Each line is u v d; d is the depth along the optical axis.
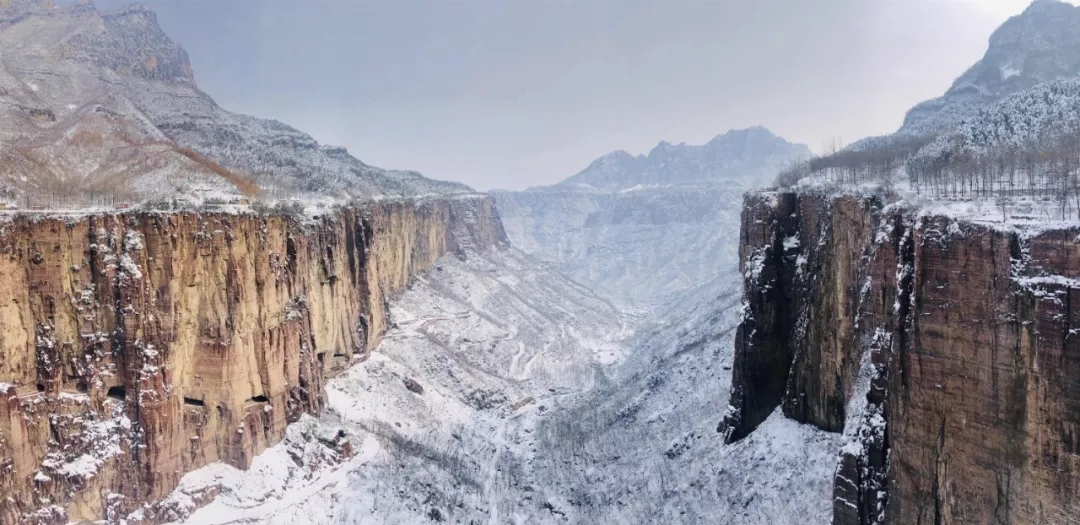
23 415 79.50
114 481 85.75
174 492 90.56
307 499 98.12
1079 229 49.84
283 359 111.62
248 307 103.44
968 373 56.97
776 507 84.31
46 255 83.88
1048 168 83.56
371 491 104.19
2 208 89.06
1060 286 50.16
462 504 109.50
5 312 80.25
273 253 111.56
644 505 100.38
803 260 104.19
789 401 101.06
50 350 83.50
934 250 59.62
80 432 84.12
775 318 106.06
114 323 87.94
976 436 56.53
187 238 95.12
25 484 78.62
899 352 63.38
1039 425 51.56
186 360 95.50
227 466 97.75
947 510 59.00
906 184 90.31
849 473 68.88
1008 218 56.31
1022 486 53.06
